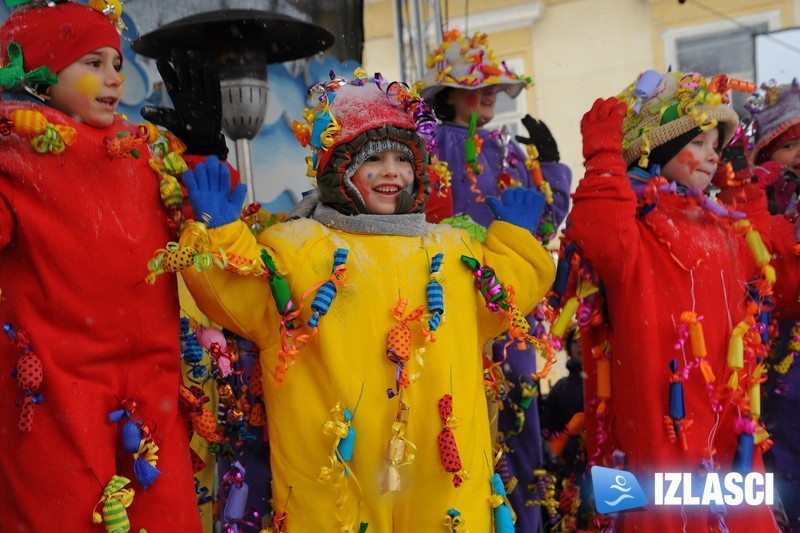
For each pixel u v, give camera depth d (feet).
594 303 9.89
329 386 8.17
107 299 7.72
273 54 12.85
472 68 13.12
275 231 8.62
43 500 7.45
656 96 10.13
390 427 8.20
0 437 7.64
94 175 7.74
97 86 7.88
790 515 11.44
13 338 7.61
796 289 10.93
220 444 9.10
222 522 9.31
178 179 8.46
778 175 12.19
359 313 8.27
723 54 31.42
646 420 9.48
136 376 7.93
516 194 9.38
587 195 9.36
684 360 9.53
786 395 11.48
